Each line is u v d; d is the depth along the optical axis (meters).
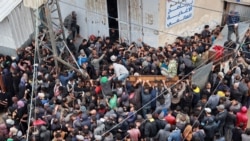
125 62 16.11
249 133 12.91
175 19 18.98
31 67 15.96
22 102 14.05
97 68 16.44
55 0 17.45
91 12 19.78
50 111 13.63
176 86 14.54
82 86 14.84
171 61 15.50
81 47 17.67
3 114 16.34
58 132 12.58
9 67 16.28
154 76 15.34
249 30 18.19
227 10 21.20
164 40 19.03
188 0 19.08
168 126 12.79
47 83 14.91
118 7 19.22
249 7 20.58
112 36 19.95
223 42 17.81
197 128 12.91
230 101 14.02
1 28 17.97
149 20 18.53
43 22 15.74
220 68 15.56
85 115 13.15
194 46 17.14
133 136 12.82
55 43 15.68
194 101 14.30
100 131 12.76
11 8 17.38
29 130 12.55
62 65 16.42
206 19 20.73
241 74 15.42
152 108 14.46
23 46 18.48
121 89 14.45
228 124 13.65
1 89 16.36
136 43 19.50
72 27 20.02
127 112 13.55
